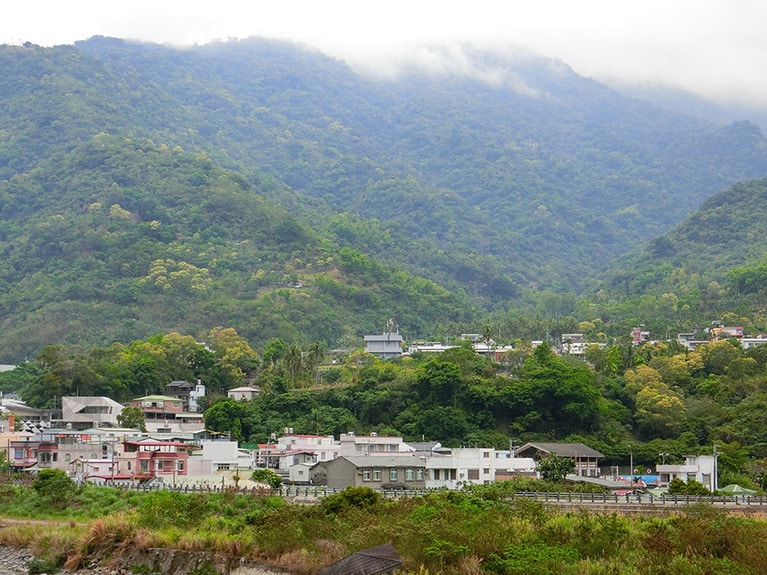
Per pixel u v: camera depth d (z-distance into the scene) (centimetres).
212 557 7550
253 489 11588
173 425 18200
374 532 7650
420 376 19225
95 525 8419
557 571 6838
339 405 19512
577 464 16000
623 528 7906
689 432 17925
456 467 14225
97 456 14750
